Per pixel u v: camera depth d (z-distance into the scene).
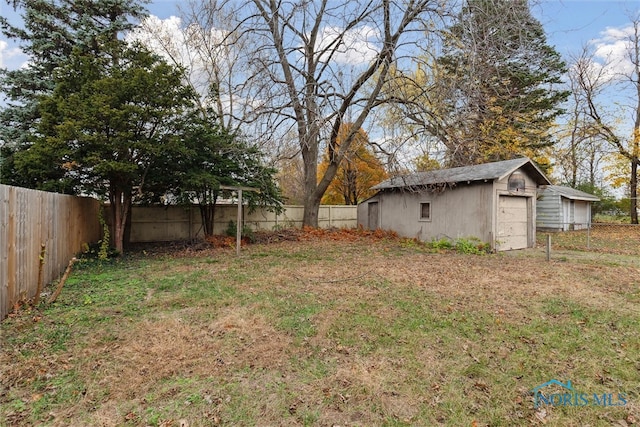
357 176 19.00
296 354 3.12
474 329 3.69
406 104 9.59
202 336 3.49
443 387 2.60
